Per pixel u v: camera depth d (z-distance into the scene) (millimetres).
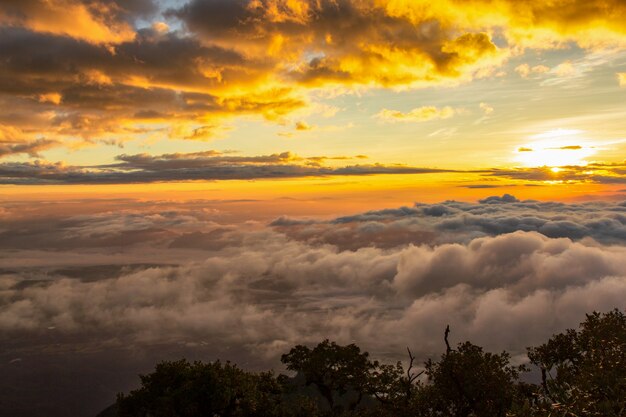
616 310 19906
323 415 27922
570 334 21438
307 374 28578
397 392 25484
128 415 22594
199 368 24031
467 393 19625
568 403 11562
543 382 19688
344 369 28125
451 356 20516
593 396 11648
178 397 22156
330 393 28734
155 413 21906
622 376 12211
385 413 23125
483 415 18672
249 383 23938
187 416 22078
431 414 20531
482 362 19906
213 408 22078
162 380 23797
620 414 10344
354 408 28203
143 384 24094
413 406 21000
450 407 20344
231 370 24734
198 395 22234
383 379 27141
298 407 25203
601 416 10672
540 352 21984
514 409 12422
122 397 23516
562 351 21109
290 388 29062
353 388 27984
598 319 19859
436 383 20562
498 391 19062
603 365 13133
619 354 13453
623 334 17578
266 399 23891
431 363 21125
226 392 22016
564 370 15992
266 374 27125
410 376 25125
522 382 20219
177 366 24500
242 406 23047
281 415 24156
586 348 19734
